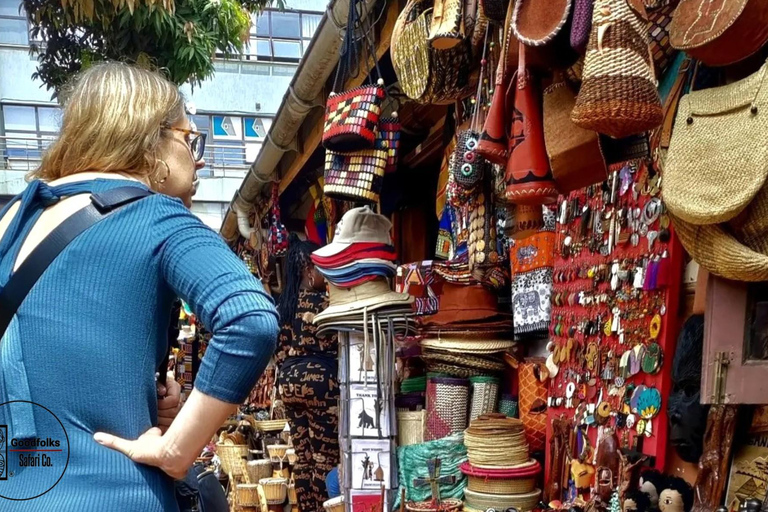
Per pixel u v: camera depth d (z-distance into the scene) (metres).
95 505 0.93
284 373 3.73
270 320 0.97
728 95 1.27
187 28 5.49
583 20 1.24
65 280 0.98
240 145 18.83
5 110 17.64
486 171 2.24
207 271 0.99
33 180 1.06
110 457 0.96
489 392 2.75
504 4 1.63
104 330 0.97
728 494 1.55
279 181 5.57
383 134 2.78
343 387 2.77
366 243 2.78
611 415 2.03
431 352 2.83
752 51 1.21
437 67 2.17
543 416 2.57
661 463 1.82
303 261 4.02
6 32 17.58
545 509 2.18
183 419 0.96
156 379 1.16
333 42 3.10
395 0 2.82
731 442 1.52
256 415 5.38
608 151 1.51
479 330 2.73
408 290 2.94
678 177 1.31
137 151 1.10
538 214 1.95
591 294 2.19
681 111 1.35
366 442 2.70
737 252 1.24
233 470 4.40
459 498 2.58
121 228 1.01
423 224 4.17
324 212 5.20
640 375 1.93
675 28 1.29
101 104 1.08
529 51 1.41
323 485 3.62
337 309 2.75
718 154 1.25
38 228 1.03
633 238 1.97
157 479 1.00
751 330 1.33
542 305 2.51
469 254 2.38
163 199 1.07
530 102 1.47
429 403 2.80
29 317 0.96
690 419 1.60
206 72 5.88
